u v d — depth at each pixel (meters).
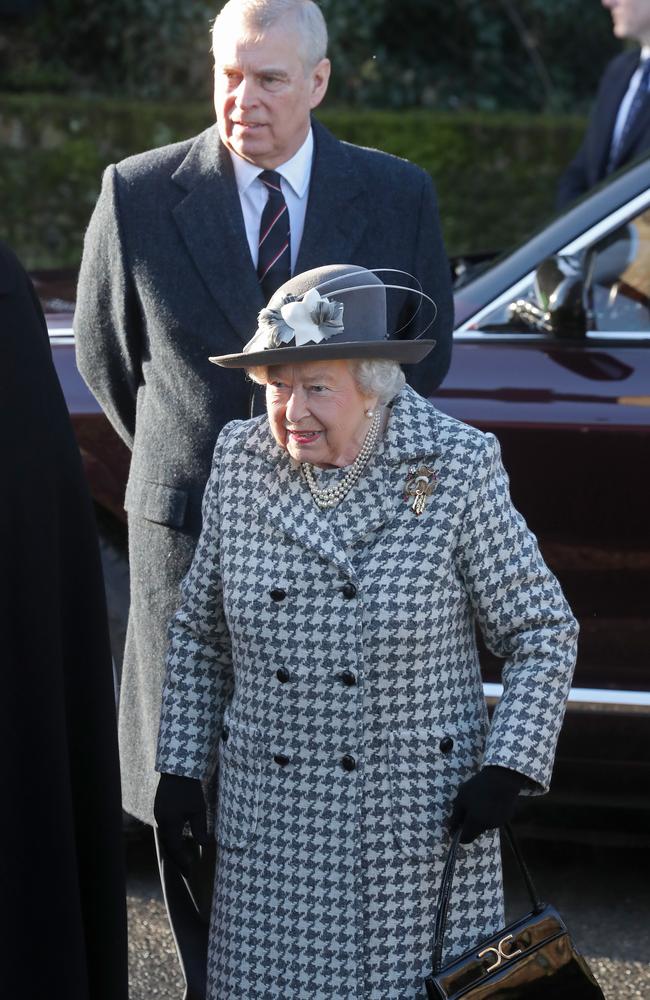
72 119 35.41
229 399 11.20
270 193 11.34
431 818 8.70
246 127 11.03
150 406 11.53
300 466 8.80
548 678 8.69
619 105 22.83
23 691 8.18
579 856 14.86
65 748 8.31
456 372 13.70
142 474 11.52
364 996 8.71
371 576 8.58
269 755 8.82
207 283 11.18
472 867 8.84
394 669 8.62
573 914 13.66
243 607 8.77
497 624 8.85
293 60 10.93
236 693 9.10
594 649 13.55
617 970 12.66
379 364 8.50
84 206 35.28
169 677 9.48
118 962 8.81
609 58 43.62
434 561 8.62
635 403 13.38
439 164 36.09
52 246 35.31
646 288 13.96
